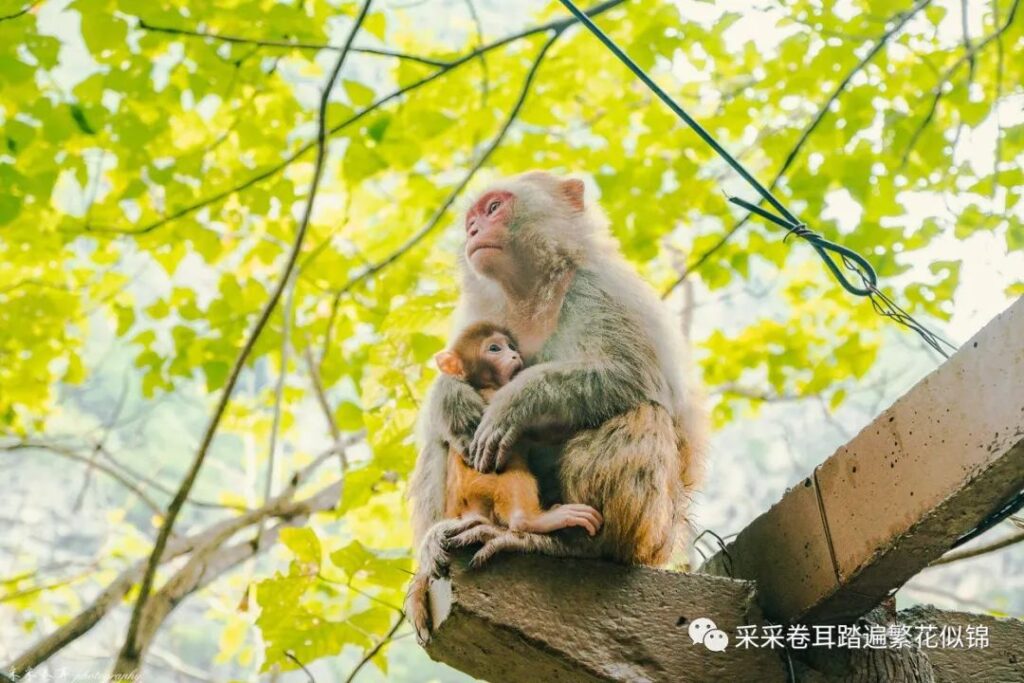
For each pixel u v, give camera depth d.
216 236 8.95
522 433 4.18
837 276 4.96
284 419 10.07
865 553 3.83
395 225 9.80
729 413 9.95
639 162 9.42
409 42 9.73
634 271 4.94
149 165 8.60
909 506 3.69
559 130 10.00
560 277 4.84
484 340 4.64
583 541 4.02
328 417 8.67
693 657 3.96
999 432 3.40
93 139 8.74
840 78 8.85
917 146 8.84
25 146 8.20
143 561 8.19
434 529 4.02
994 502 3.55
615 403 4.23
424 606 4.21
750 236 9.25
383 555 7.95
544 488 4.30
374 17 8.47
